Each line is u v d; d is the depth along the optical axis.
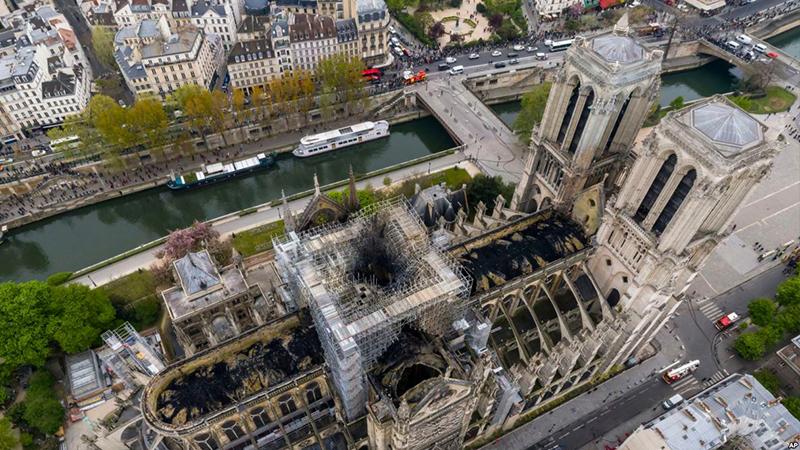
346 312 93.81
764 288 165.12
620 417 136.00
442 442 110.50
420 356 98.88
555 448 130.38
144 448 115.81
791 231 181.25
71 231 192.88
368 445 114.94
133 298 153.50
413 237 107.62
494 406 120.38
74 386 131.25
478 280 116.75
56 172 193.88
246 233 174.38
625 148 125.38
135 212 198.50
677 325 155.00
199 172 196.50
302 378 103.00
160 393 99.62
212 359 104.31
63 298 139.00
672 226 99.38
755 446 122.19
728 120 90.00
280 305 131.50
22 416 129.00
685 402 130.50
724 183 88.56
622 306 119.94
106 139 190.12
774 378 140.75
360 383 98.50
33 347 132.75
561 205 132.25
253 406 101.56
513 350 131.12
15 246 188.50
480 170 196.12
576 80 118.00
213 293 135.25
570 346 121.25
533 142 136.25
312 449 113.88
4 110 197.38
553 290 134.12
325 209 133.75
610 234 117.75
